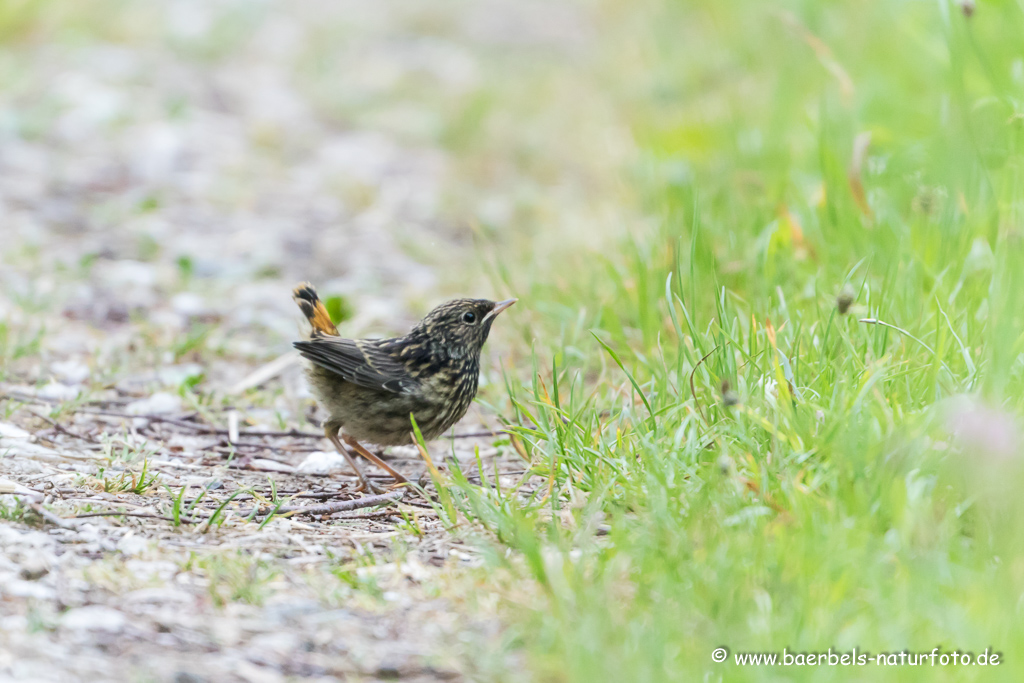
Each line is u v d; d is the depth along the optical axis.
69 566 6.86
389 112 23.70
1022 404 7.35
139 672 5.71
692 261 9.81
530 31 30.97
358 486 9.09
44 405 10.51
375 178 19.91
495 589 6.71
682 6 28.55
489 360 11.62
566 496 8.18
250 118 22.33
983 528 6.63
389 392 9.15
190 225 16.88
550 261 15.25
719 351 8.70
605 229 16.53
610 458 8.12
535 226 17.61
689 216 13.18
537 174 20.39
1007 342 7.17
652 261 12.46
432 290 14.98
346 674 5.84
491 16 32.19
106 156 19.30
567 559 6.67
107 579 6.71
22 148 19.11
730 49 22.83
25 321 12.73
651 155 18.27
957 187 10.71
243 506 8.31
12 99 21.06
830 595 6.01
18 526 7.38
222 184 18.70
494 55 28.41
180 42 26.09
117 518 7.71
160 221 16.84
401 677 5.84
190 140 20.38
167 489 8.53
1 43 24.22
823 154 12.29
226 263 15.41
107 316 13.36
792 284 11.09
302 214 17.89
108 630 6.12
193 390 11.51
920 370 8.13
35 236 15.63
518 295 13.75
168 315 13.56
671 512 7.11
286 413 11.15
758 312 10.12
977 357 8.35
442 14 31.80
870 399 7.70
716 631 5.86
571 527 7.50
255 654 5.99
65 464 8.93
